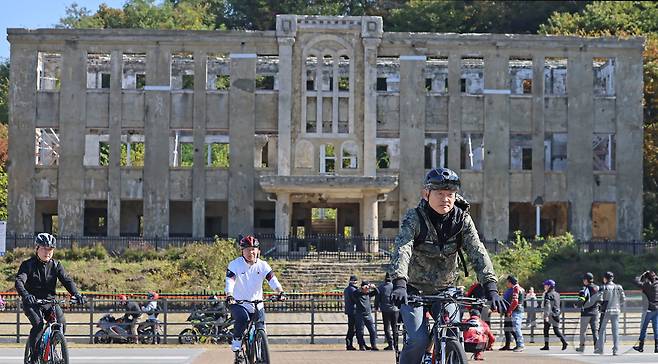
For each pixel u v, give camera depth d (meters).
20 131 69.56
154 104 70.06
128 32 70.00
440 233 11.62
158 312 30.56
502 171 70.81
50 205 73.94
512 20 108.38
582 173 71.00
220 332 30.89
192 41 70.12
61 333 15.20
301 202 71.25
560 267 58.59
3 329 35.47
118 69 70.19
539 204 69.75
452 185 11.47
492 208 70.62
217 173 70.12
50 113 69.81
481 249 11.62
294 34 69.56
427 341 11.24
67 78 69.88
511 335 30.70
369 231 66.94
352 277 28.67
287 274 57.62
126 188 69.75
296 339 32.09
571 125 71.19
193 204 70.00
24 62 69.81
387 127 70.88
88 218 75.69
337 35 69.81
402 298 10.73
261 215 74.25
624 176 71.25
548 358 24.45
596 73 76.31
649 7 102.06
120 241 66.12
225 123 70.44
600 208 76.69
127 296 38.31
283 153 69.19
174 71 79.06
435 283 11.89
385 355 25.67
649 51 87.19
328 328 37.66
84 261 58.59
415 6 106.75
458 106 70.88
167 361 22.56
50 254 16.20
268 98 70.25
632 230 71.12
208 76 79.19
